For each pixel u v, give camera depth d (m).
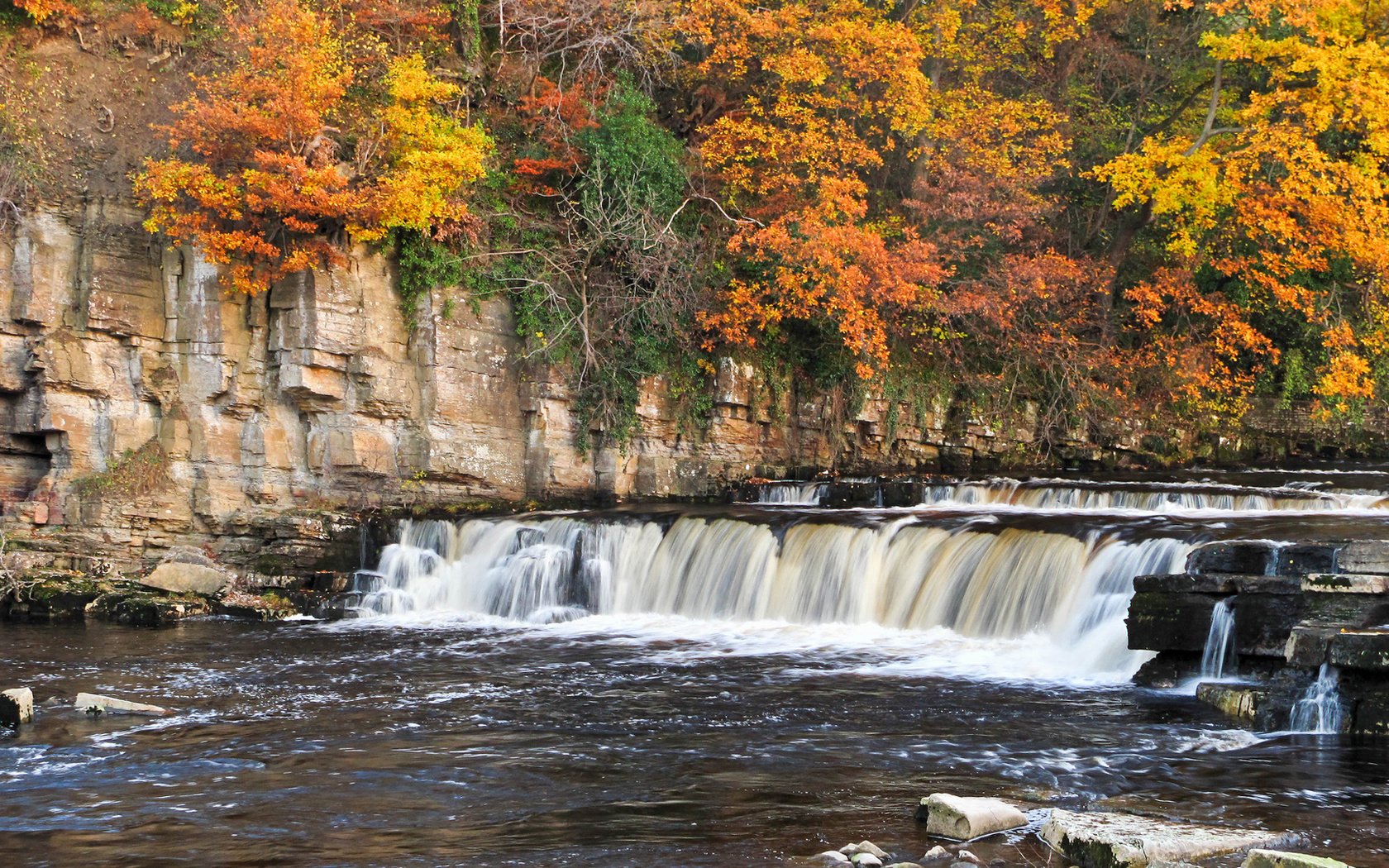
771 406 30.75
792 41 32.03
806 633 20.45
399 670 17.41
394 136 26.73
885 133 34.38
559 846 9.34
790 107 31.22
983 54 35.44
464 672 17.27
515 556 23.66
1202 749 12.43
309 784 11.15
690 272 30.11
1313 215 30.86
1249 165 30.94
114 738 13.02
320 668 17.61
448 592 24.16
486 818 10.06
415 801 10.59
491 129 31.03
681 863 8.91
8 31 26.59
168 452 25.70
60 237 25.56
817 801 10.52
